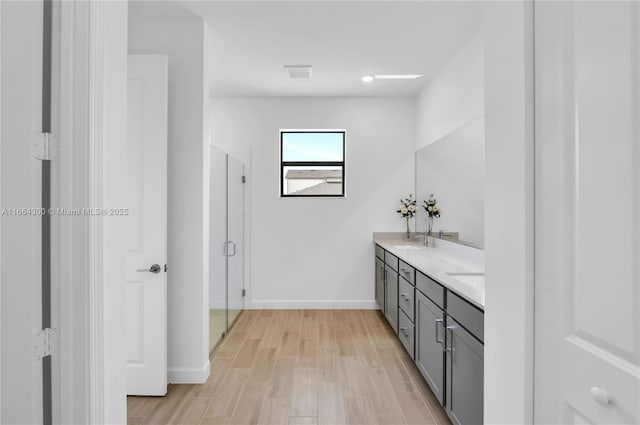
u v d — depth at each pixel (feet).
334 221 15.14
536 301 3.34
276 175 15.05
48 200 3.90
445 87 11.71
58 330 3.84
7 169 3.50
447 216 11.57
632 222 2.36
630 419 2.37
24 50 3.56
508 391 3.70
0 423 3.51
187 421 7.07
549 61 3.17
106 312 4.13
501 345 3.86
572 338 2.92
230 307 12.76
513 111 3.62
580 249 2.83
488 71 4.16
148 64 7.90
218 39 9.91
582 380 2.79
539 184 3.31
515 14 3.57
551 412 3.15
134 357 8.01
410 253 11.39
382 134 15.11
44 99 3.91
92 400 3.90
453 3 8.25
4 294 3.50
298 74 12.41
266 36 9.77
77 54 3.90
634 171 2.35
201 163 8.71
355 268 15.14
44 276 3.88
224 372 9.24
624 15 2.41
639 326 2.32
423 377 8.85
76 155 3.89
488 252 4.17
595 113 2.67
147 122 7.94
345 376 8.99
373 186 15.14
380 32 9.59
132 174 7.97
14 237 3.52
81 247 3.88
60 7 3.87
